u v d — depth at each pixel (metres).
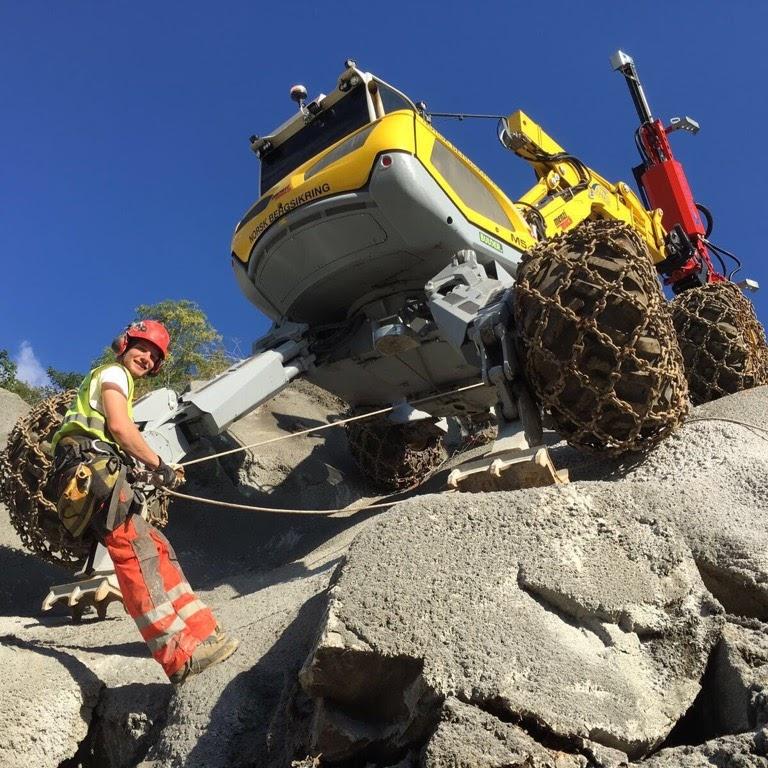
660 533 3.27
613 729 2.61
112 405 3.98
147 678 4.12
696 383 6.57
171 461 6.40
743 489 3.95
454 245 7.16
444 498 3.46
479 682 2.71
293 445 9.95
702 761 2.43
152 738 3.81
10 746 3.71
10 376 18.22
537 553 3.15
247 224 7.72
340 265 7.33
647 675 2.88
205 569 7.65
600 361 4.55
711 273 12.41
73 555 6.20
